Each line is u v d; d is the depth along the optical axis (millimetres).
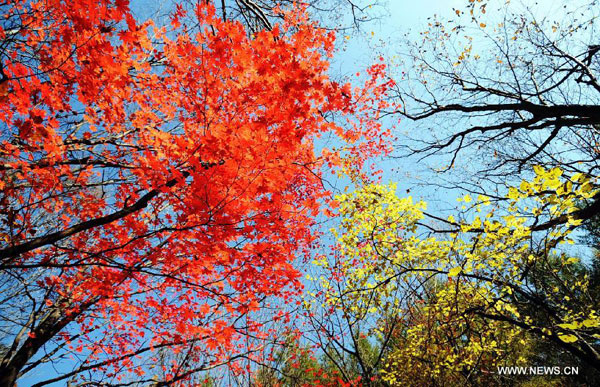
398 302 6531
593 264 10969
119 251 4969
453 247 5070
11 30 4562
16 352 6164
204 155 3203
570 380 8648
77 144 5289
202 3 3398
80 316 6332
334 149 5250
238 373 7262
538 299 4309
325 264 7609
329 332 7340
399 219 6410
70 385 6176
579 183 3367
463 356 7012
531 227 3967
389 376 8508
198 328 4922
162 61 5895
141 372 7211
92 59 3344
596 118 5227
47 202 5418
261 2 7734
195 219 3654
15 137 3973
